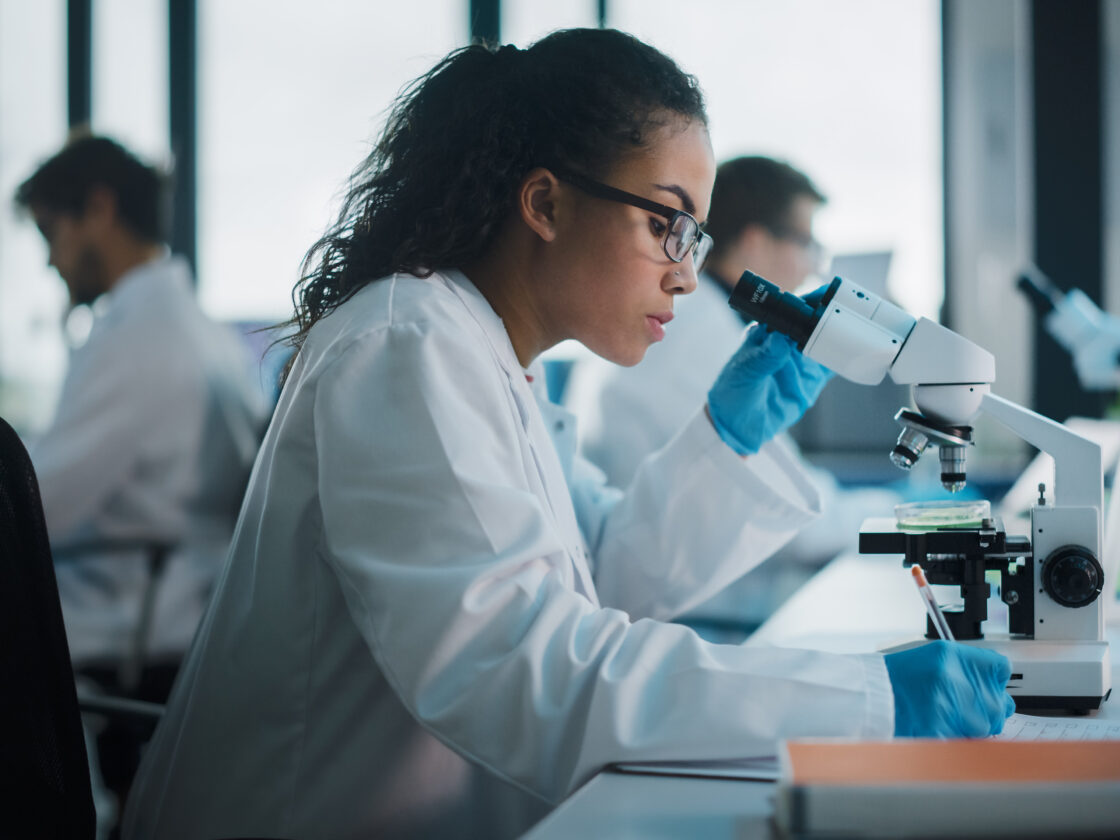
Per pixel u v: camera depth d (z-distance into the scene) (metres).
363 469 0.89
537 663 0.81
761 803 0.73
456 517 0.86
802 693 0.81
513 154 1.08
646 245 1.06
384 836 1.01
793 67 3.48
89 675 2.31
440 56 1.27
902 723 0.82
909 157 3.41
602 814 0.71
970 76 3.36
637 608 1.38
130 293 2.53
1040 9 3.28
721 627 2.29
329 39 3.85
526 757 0.81
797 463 1.40
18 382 4.06
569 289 1.09
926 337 1.07
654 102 1.06
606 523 1.43
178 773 1.04
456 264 1.11
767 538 1.38
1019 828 0.60
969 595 1.15
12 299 4.06
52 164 2.57
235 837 1.00
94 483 2.39
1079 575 1.11
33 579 1.00
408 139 1.15
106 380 2.42
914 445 1.11
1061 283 3.30
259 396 2.77
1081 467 1.13
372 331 0.95
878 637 1.41
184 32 3.93
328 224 1.22
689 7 3.54
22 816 0.97
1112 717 1.05
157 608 2.37
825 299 1.10
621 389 2.20
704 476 1.35
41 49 4.08
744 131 3.52
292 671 1.01
